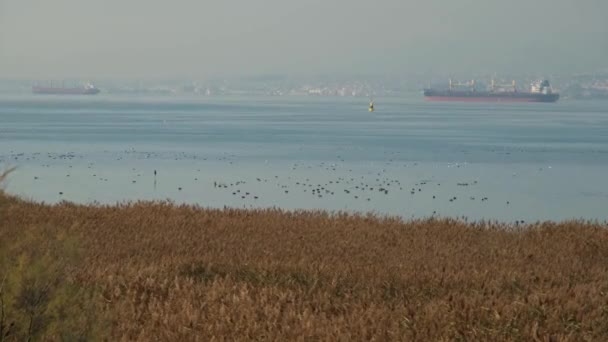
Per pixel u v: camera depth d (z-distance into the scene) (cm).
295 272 2483
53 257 1375
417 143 13675
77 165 8994
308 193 6900
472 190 7338
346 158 10550
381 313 1916
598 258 3022
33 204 3844
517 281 2395
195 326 1828
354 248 3072
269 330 1797
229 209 4112
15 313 1277
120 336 1720
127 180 7644
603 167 9919
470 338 1795
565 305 1977
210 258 2677
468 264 2714
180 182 7562
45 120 19888
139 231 3300
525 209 6212
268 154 11006
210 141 13438
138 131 15875
